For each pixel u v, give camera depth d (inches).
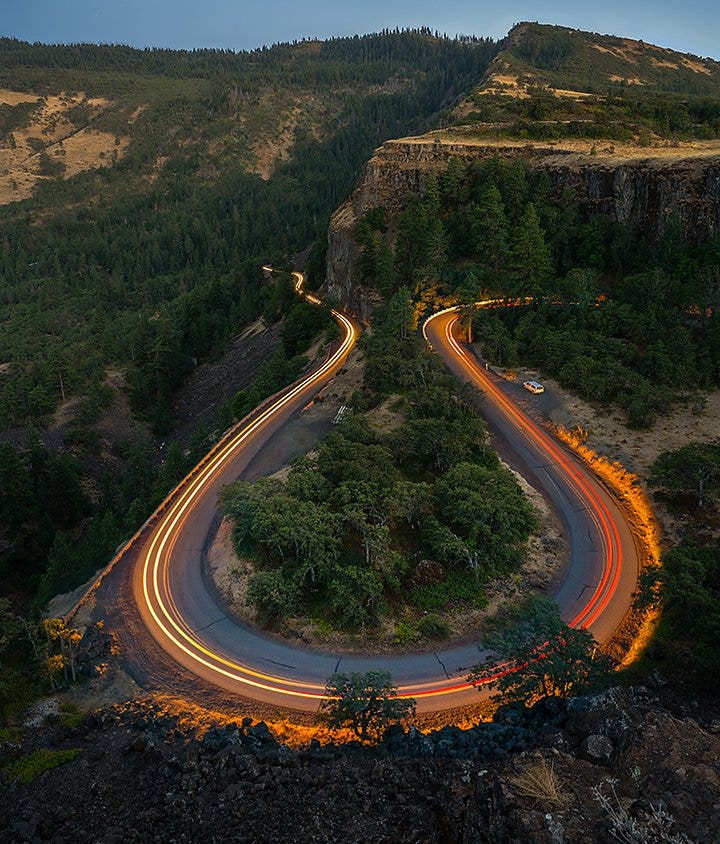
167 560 1696.6
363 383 2436.0
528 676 1016.9
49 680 1259.8
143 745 1000.2
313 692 1201.4
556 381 2338.8
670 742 791.1
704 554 1280.8
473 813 757.9
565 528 1621.6
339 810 824.3
